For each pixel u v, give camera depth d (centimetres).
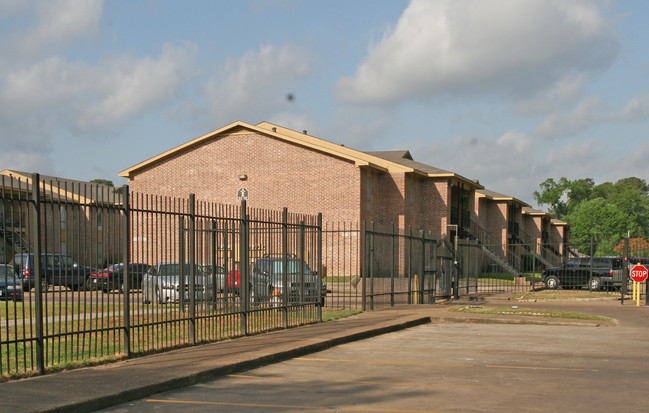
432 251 2544
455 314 1895
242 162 4372
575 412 769
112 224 1059
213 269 1300
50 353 1112
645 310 2231
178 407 794
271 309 1470
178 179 4497
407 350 1284
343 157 4134
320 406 800
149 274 1126
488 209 6116
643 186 14850
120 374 927
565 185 11800
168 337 1309
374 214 4362
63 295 1902
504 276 4697
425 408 790
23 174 4025
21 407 729
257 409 784
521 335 1538
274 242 1549
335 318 1753
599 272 3341
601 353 1254
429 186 4731
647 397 852
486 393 879
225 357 1080
